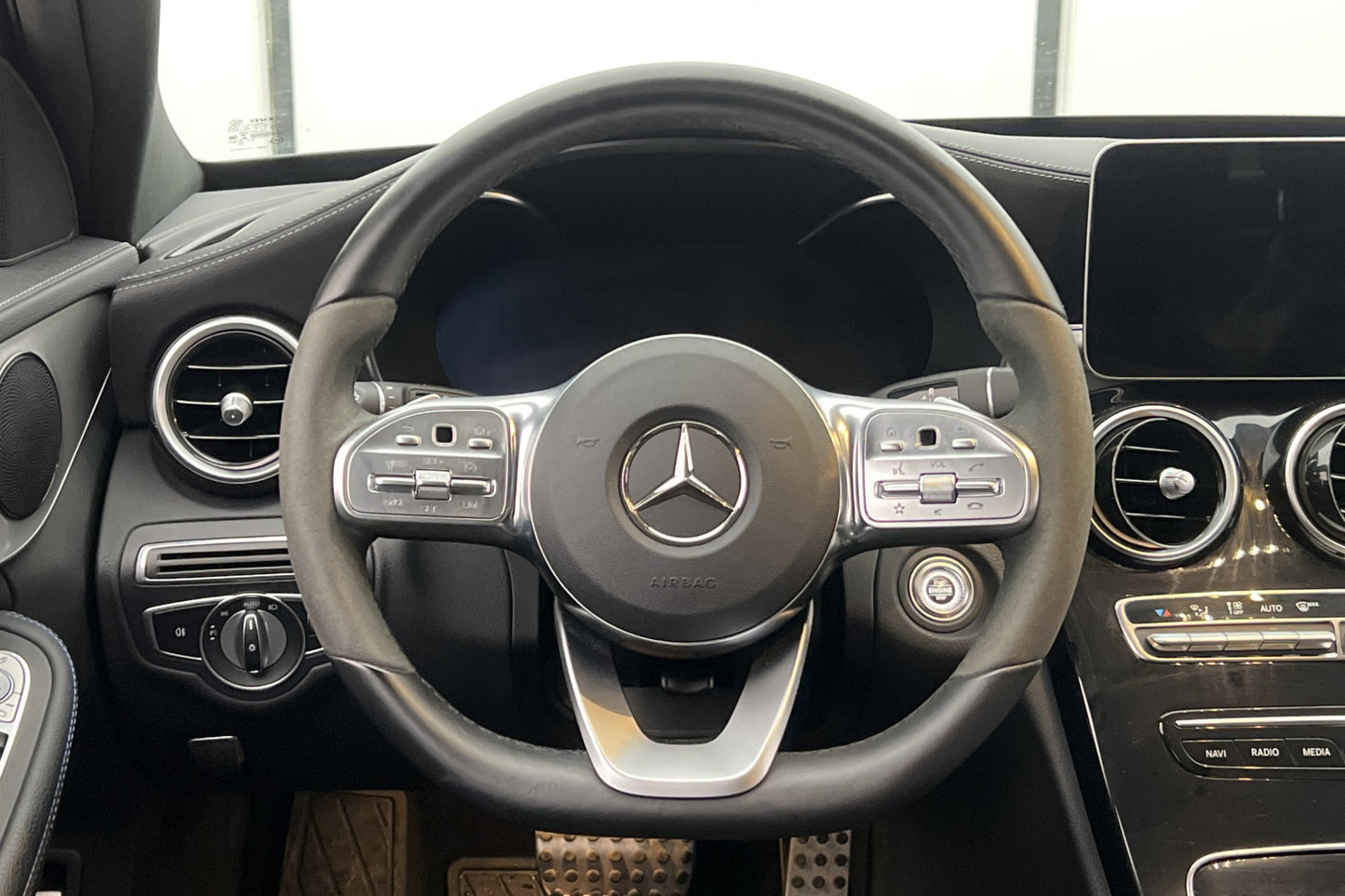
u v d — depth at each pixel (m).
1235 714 0.84
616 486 0.63
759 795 0.61
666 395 0.63
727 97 0.63
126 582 0.85
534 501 0.65
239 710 0.87
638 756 0.63
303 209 0.87
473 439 0.66
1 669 0.71
